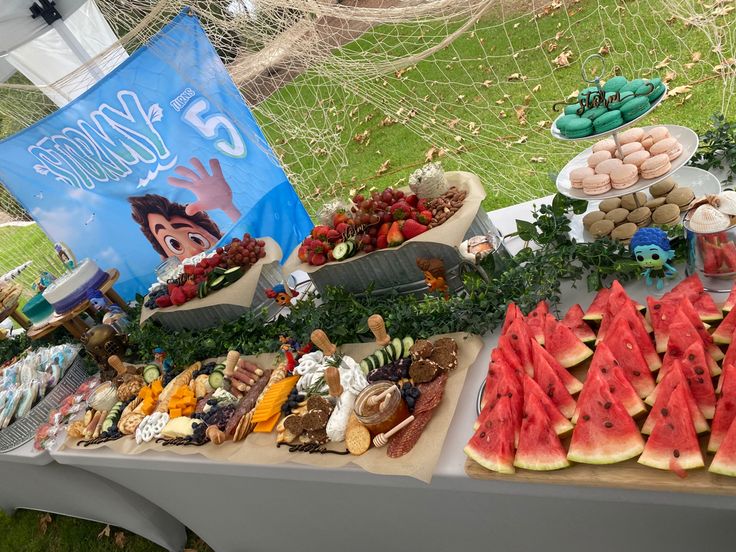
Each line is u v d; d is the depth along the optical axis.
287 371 1.03
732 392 0.56
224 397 1.05
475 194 1.05
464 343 0.88
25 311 1.50
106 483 1.37
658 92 0.86
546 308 0.81
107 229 1.67
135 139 1.50
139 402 1.17
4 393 1.32
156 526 1.48
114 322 1.42
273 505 1.04
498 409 0.67
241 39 1.70
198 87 1.46
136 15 1.59
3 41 1.40
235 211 1.63
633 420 0.61
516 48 2.54
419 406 0.80
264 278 1.26
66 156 1.54
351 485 0.85
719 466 0.54
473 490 0.71
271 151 1.63
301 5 1.52
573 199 0.98
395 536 0.94
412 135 2.46
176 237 1.66
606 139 0.97
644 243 0.81
